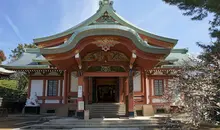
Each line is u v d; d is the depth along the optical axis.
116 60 17.50
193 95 8.33
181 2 11.02
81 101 16.27
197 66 10.01
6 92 28.98
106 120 14.31
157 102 21.81
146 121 14.32
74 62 17.23
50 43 19.36
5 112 20.81
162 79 22.52
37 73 23.28
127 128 13.34
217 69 8.95
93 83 23.86
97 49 17.05
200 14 11.42
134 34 14.90
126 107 17.50
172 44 18.81
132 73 17.19
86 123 14.10
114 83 27.23
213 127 10.60
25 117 20.02
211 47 10.98
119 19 17.88
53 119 15.59
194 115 8.15
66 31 18.97
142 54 15.51
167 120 11.49
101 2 18.03
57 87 23.02
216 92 8.18
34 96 22.45
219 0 9.50
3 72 26.98
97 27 14.54
